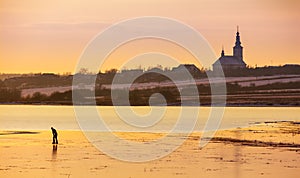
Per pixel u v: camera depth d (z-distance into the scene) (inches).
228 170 1916.8
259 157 2321.6
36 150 2566.4
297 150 2640.3
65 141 3157.0
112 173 1834.4
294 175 1795.0
